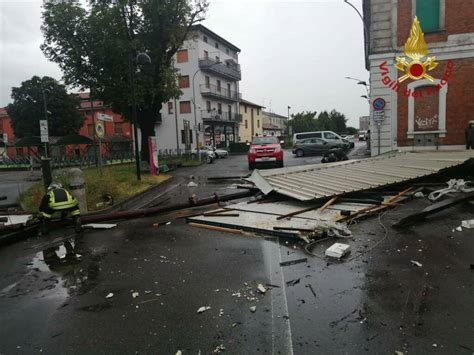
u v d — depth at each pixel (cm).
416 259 475
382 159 1305
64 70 2358
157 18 2242
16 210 987
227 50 6016
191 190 1315
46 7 2281
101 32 2194
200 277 466
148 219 852
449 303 358
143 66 2288
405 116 1700
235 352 301
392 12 1673
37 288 469
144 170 1944
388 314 345
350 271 452
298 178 1022
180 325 349
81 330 351
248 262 510
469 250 491
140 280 471
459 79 1620
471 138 1522
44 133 1830
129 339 330
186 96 5084
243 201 1007
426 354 283
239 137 6438
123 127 5531
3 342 337
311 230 607
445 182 988
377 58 1706
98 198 1047
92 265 546
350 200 823
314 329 327
